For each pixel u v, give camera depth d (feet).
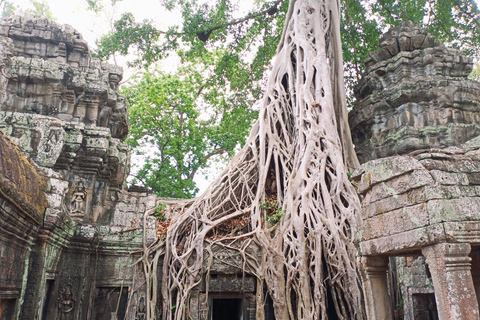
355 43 47.96
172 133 64.23
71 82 34.30
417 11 47.93
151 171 63.16
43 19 35.24
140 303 28.76
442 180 14.11
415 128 36.58
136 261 30.45
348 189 30.19
